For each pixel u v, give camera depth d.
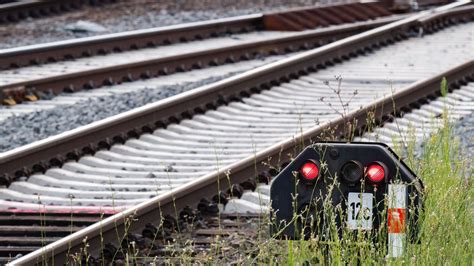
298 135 22.59
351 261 13.16
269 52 38.66
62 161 22.50
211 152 23.94
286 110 28.52
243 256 15.20
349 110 27.95
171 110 26.47
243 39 41.34
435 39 40.78
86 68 33.78
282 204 13.56
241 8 49.72
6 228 17.86
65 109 28.38
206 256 14.87
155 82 32.59
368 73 33.72
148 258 16.08
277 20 44.06
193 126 26.48
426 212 13.52
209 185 19.38
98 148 23.73
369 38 37.84
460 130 24.47
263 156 21.11
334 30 42.09
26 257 15.35
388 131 24.78
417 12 50.03
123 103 29.02
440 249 13.17
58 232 17.69
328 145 13.40
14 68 33.72
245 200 19.69
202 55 35.44
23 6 45.06
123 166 22.72
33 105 29.05
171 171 22.33
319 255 13.24
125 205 19.56
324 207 13.17
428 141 21.09
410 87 27.91
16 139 25.08
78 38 39.47
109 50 37.25
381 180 13.17
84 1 49.06
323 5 46.97
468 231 14.39
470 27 44.44
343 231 13.27
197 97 27.48
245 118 27.47
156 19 45.88
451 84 30.62
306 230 13.52
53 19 45.41
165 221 17.81
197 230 17.72
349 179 13.27
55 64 34.66
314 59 33.72
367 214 13.26
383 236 13.22
